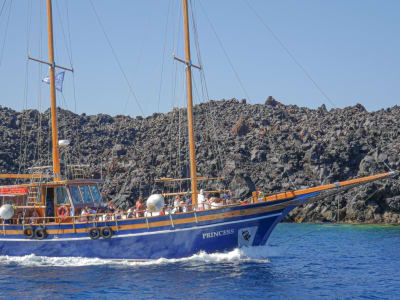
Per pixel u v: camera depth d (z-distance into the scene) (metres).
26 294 22.50
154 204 28.34
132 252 29.59
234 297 21.36
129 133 108.50
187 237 28.78
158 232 29.03
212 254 29.48
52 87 34.56
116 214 30.28
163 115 117.25
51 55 34.94
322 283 24.41
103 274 26.34
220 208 28.59
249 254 30.11
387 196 65.12
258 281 24.34
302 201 29.62
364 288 23.45
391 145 77.50
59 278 25.66
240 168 79.31
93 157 96.38
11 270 27.94
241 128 96.19
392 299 21.39
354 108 109.31
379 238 46.34
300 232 52.78
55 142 34.22
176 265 28.03
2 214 31.23
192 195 31.42
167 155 86.56
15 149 93.94
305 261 31.38
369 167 72.12
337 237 47.47
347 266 29.70
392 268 29.12
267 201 29.41
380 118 93.94
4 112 110.25
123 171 85.62
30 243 31.44
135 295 21.89
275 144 86.50
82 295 22.12
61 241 30.70
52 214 32.59
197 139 92.62
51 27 35.19
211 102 120.69
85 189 33.62
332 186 29.12
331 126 97.12
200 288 22.88
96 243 30.05
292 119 107.00
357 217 64.06
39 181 35.50
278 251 32.16
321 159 76.75
